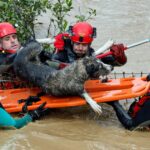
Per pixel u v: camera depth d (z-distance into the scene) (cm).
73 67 608
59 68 644
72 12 1050
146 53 862
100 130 601
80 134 589
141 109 586
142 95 608
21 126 603
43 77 626
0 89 684
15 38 689
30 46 645
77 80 605
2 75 681
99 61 612
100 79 663
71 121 629
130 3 1129
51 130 598
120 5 1114
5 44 680
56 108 664
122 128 607
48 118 635
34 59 645
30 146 551
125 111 619
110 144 561
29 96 645
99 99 617
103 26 988
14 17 850
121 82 651
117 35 942
